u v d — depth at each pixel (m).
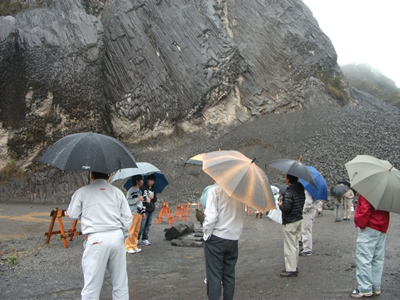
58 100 23.50
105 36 29.23
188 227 9.60
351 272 6.01
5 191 20.56
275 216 6.24
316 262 6.74
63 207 18.30
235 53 33.34
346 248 7.98
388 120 27.98
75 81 24.27
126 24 29.83
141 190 8.41
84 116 24.78
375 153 22.70
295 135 28.38
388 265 6.36
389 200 4.56
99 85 25.56
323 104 33.91
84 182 22.52
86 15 26.09
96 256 3.68
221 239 4.22
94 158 3.70
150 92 29.34
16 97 21.88
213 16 33.97
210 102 32.00
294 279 5.68
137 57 29.41
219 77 32.31
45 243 8.05
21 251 7.30
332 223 12.73
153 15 32.31
